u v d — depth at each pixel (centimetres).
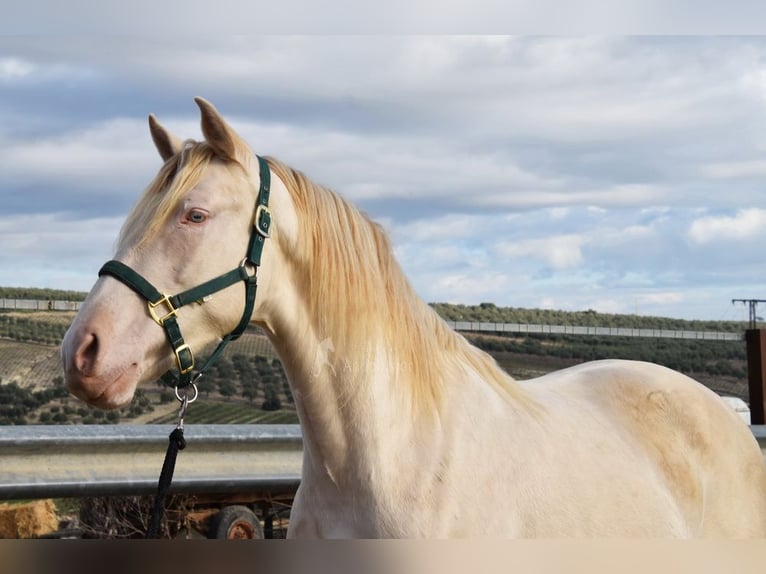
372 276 246
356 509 232
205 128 231
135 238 225
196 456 369
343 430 234
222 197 229
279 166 249
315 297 239
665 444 299
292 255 239
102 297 218
